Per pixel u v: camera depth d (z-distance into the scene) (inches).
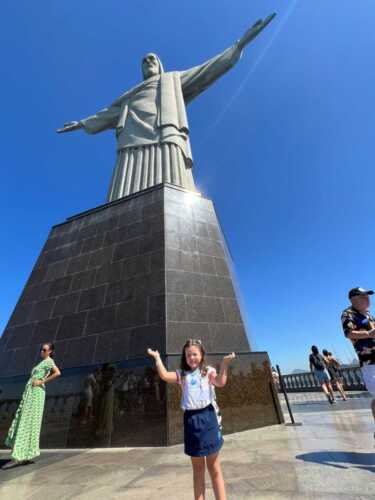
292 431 271.1
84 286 420.2
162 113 677.3
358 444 207.8
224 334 354.0
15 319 433.4
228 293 399.2
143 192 492.4
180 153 639.8
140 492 154.8
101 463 220.7
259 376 329.1
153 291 362.6
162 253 394.6
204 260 419.5
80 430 291.9
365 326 182.4
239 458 199.0
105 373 311.9
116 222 479.5
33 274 484.4
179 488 155.0
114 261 426.6
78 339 366.0
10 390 346.9
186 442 123.8
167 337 317.1
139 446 264.1
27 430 240.5
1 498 163.9
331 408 414.3
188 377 135.6
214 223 485.1
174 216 448.8
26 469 220.4
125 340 336.5
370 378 175.0
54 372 266.1
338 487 136.8
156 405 275.7
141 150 648.4
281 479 153.3
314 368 494.9
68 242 501.4
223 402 294.4
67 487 173.6
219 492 117.3
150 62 823.7
